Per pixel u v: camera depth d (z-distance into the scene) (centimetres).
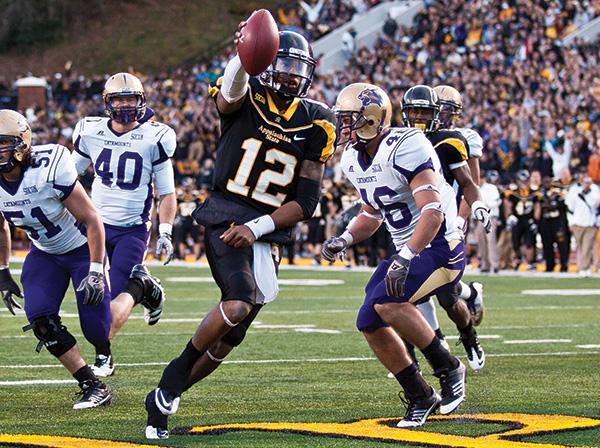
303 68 1602
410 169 1644
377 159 1678
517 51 8150
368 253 6344
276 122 1608
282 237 1617
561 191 5856
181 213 7000
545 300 4178
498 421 1667
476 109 7100
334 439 1515
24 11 14162
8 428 1623
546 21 8475
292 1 12094
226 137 1623
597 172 6162
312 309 3800
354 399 1927
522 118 6738
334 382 2138
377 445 1468
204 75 10169
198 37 14112
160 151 2319
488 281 5191
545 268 6162
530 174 6294
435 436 1533
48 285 1880
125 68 13625
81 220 1786
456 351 2720
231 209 1605
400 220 1725
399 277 1591
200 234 7056
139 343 2789
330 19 10762
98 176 2316
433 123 2111
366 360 2473
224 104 1589
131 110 2291
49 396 1953
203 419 1714
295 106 1625
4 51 14125
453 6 8919
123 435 1559
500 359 2505
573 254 6844
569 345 2780
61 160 1778
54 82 12600
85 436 1552
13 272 5388
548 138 6456
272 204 1616
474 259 6631
